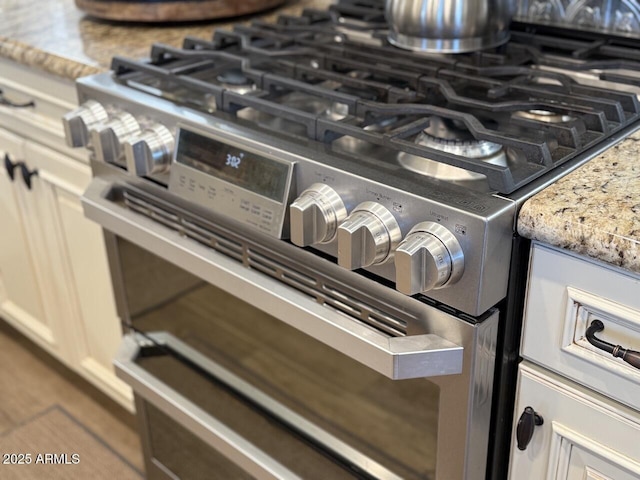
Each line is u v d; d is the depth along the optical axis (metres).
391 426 0.93
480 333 0.76
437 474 0.89
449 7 1.01
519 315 0.80
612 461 0.78
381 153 0.88
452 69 1.01
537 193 0.73
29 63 1.31
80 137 1.08
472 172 0.80
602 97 0.90
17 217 1.62
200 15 1.43
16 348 2.02
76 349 1.68
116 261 1.24
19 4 1.68
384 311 0.83
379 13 1.26
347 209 0.80
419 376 0.78
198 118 0.94
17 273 1.74
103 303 1.52
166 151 0.97
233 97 0.94
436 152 0.76
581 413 0.79
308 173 0.82
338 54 1.08
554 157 0.78
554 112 0.88
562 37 1.17
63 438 1.70
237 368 1.12
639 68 0.98
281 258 0.91
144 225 1.05
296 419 1.06
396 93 0.92
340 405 0.99
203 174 0.92
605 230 0.66
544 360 0.79
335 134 0.87
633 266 0.65
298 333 1.00
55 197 1.48
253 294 0.91
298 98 1.04
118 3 1.42
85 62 1.22
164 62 1.15
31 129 1.44
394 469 0.96
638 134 0.85
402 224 0.75
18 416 1.77
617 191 0.72
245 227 0.94
